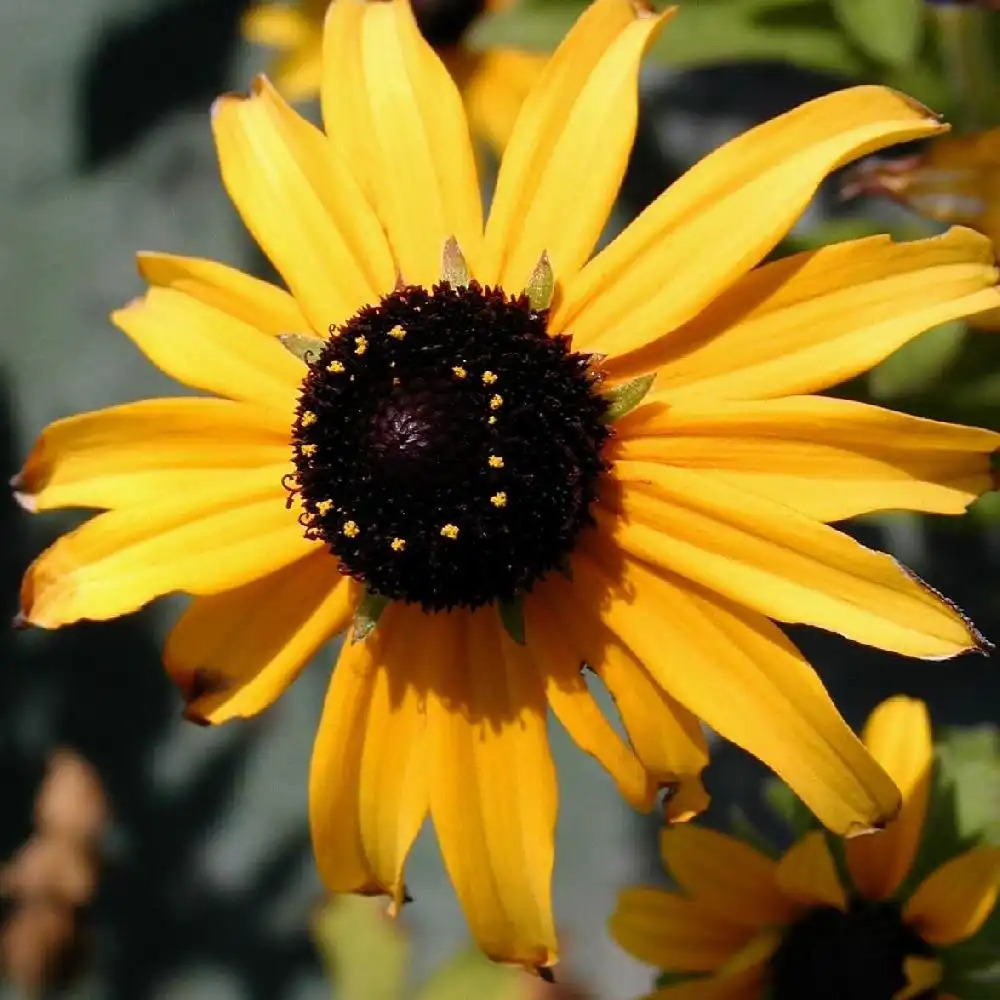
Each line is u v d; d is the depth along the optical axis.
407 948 0.35
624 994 0.35
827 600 0.26
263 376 0.28
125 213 0.41
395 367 0.27
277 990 0.39
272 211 0.28
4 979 0.37
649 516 0.27
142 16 0.41
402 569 0.27
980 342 0.30
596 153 0.27
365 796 0.27
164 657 0.28
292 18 0.35
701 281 0.27
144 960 0.40
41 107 0.42
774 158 0.27
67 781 0.37
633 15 0.27
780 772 0.26
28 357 0.41
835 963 0.29
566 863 0.36
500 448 0.27
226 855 0.40
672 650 0.27
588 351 0.27
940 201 0.29
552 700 0.27
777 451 0.27
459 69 0.34
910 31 0.30
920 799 0.28
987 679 0.34
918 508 0.26
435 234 0.28
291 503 0.27
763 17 0.31
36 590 0.27
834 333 0.27
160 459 0.28
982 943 0.28
